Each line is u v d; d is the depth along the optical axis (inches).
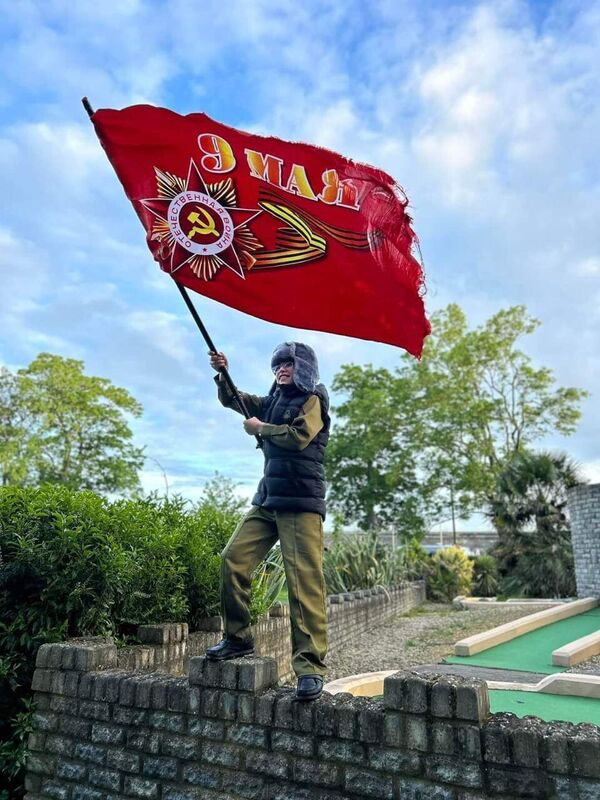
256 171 146.2
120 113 145.6
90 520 179.3
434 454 1103.6
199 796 125.7
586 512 616.4
